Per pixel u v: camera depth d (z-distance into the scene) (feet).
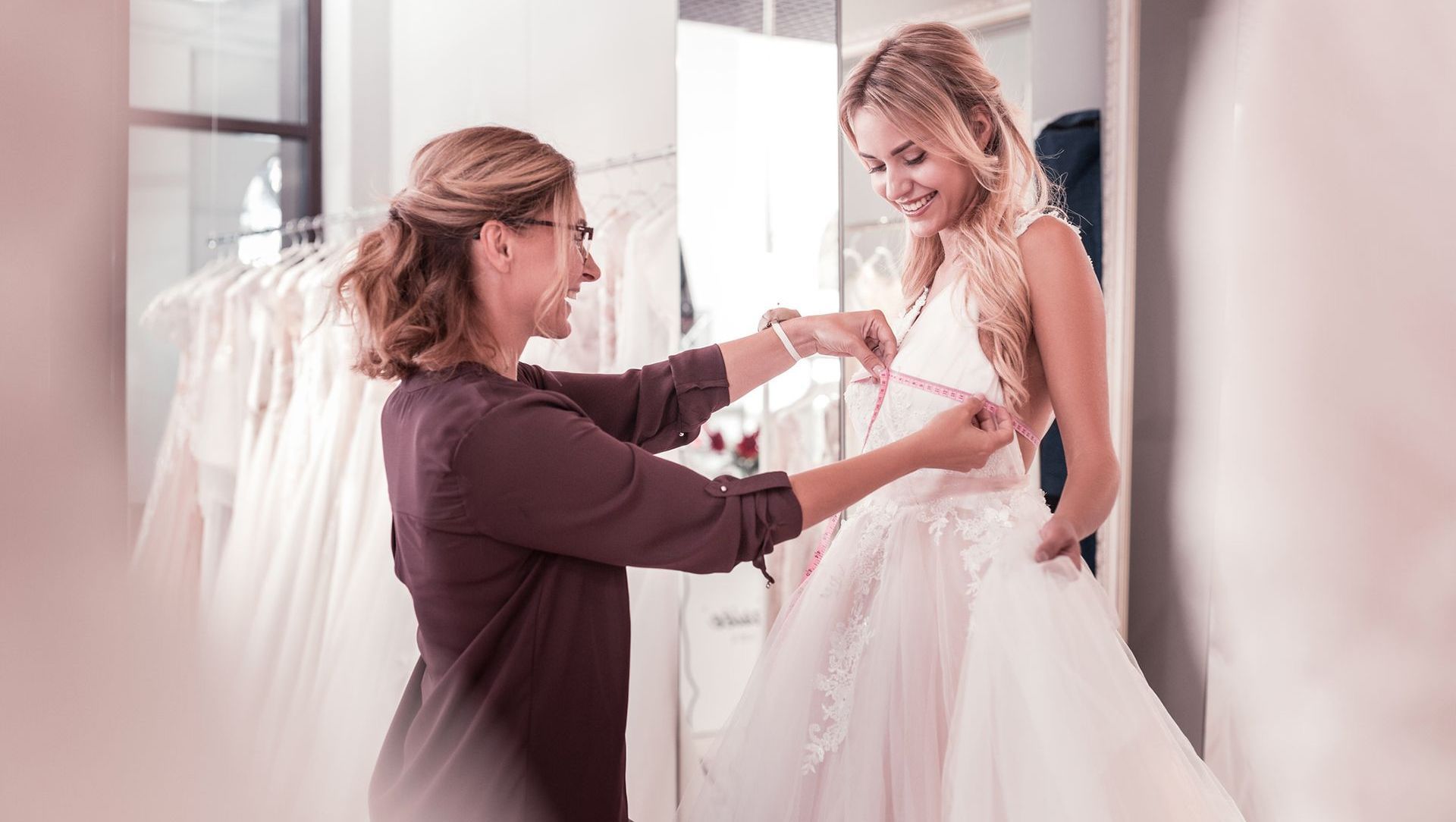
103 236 1.07
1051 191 6.79
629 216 8.00
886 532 4.69
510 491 3.83
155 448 7.87
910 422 4.58
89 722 1.08
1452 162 4.23
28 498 1.05
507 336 4.37
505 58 8.71
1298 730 5.18
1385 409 4.54
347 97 8.41
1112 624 4.17
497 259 4.16
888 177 4.79
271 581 7.54
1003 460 4.48
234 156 8.02
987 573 4.19
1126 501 6.52
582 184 8.86
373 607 7.26
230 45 8.00
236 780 1.17
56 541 1.06
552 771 4.06
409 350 4.15
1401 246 4.41
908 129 4.62
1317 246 4.69
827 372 6.86
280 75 8.23
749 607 7.41
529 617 4.05
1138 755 3.83
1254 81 5.09
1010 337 4.43
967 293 4.59
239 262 8.03
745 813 4.46
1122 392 6.56
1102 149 6.71
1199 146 5.96
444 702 3.93
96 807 1.06
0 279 1.02
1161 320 6.32
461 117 8.64
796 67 6.63
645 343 7.61
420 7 8.53
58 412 1.06
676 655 7.59
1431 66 4.25
